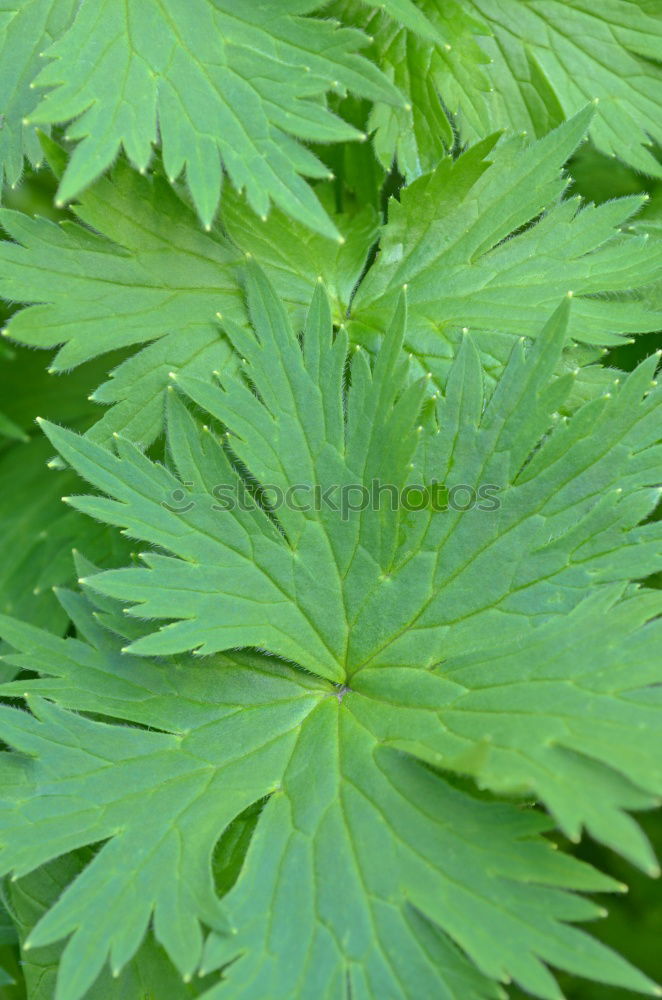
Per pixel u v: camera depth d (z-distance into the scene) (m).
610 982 0.38
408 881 0.39
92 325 0.43
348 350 0.44
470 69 0.46
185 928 0.39
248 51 0.42
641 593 0.41
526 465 0.42
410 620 0.42
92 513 0.41
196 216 0.44
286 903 0.40
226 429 0.43
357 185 0.46
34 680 0.42
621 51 0.46
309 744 0.41
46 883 0.42
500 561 0.42
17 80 0.44
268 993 0.39
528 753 0.39
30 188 0.49
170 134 0.42
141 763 0.41
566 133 0.44
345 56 0.42
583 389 0.43
